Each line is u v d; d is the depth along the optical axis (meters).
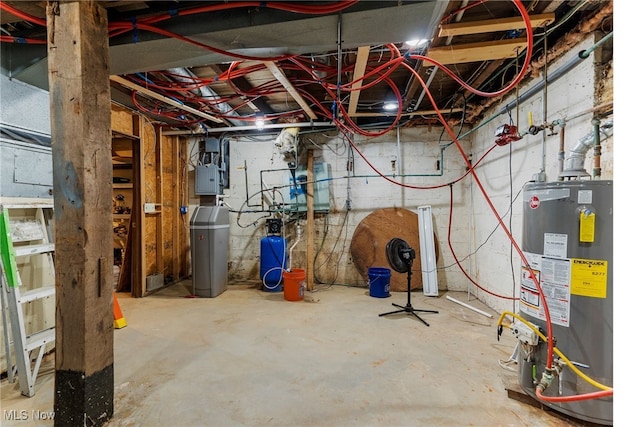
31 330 2.20
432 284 3.91
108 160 1.63
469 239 4.04
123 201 5.14
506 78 2.88
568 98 2.18
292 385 1.88
